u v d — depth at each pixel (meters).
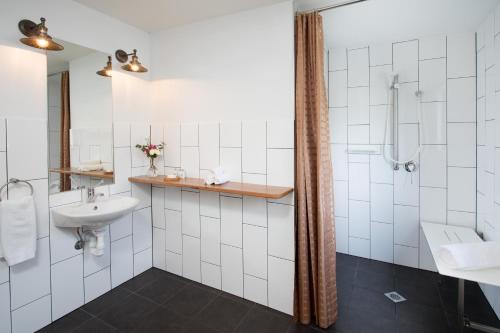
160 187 2.41
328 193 1.77
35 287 1.67
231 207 2.05
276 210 1.87
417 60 2.34
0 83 1.48
